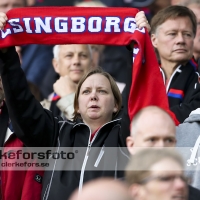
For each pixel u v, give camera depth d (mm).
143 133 13750
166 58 20000
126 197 9617
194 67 20047
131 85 16422
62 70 22266
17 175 17234
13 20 16922
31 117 16562
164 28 20016
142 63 16500
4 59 16531
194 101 18812
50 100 22391
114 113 17203
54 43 17016
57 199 15859
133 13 16844
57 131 16984
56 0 26484
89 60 22234
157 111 13984
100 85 16953
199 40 22234
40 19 16984
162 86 16391
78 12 17016
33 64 25891
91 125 16922
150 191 11250
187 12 20094
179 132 16719
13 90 16406
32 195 16797
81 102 16922
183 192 11250
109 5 26672
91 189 9656
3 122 17688
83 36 16984
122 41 16812
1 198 17188
